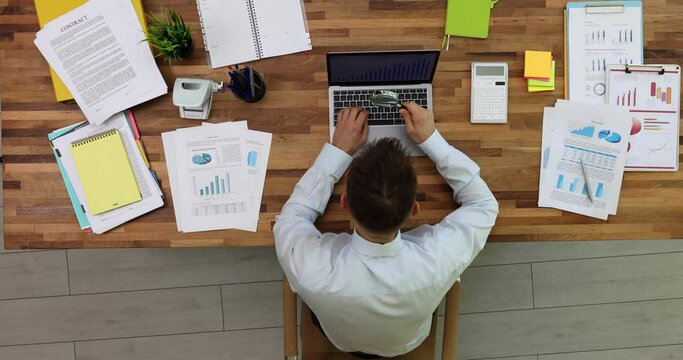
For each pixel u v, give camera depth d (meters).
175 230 1.42
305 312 1.51
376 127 1.40
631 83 1.43
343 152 1.34
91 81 1.42
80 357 2.04
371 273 1.10
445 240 1.19
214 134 1.42
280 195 1.42
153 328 2.04
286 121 1.43
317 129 1.43
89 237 1.42
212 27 1.43
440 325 2.01
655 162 1.42
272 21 1.44
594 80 1.44
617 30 1.44
